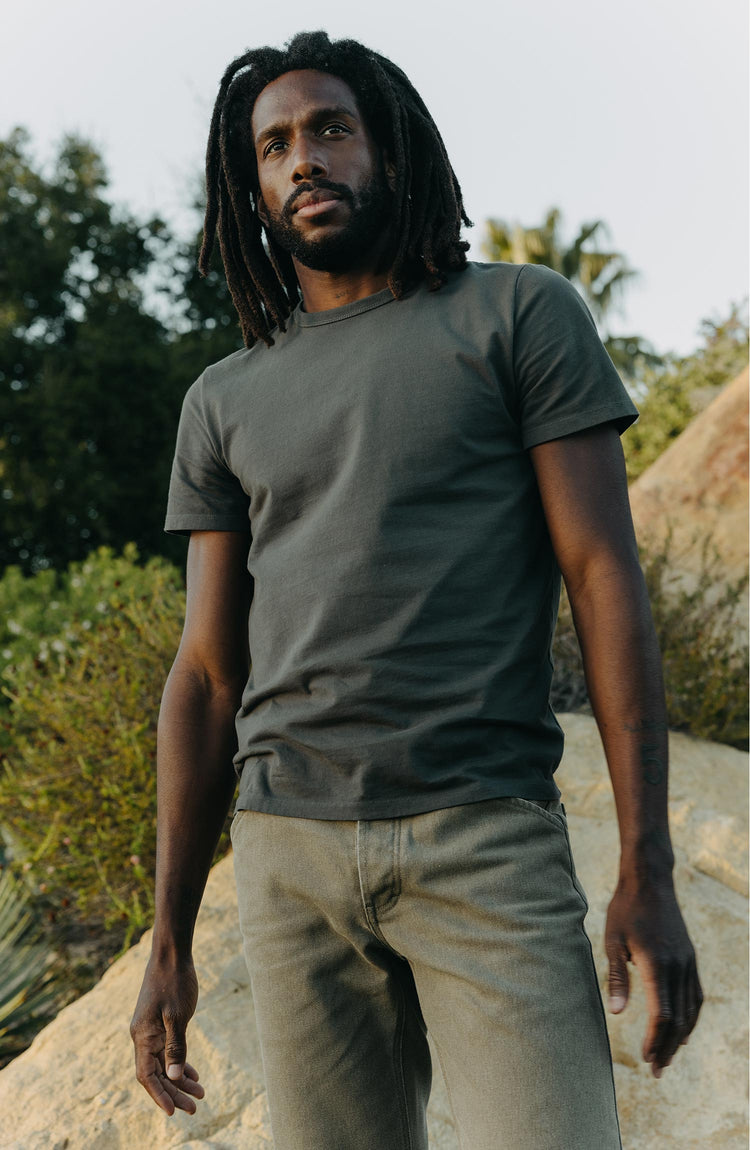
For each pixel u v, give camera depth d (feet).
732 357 25.86
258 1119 8.14
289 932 4.92
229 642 5.77
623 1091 8.44
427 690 4.67
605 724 4.61
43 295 49.08
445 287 5.24
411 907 4.63
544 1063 4.20
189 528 5.80
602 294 70.90
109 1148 8.07
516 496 4.92
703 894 10.07
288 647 5.05
